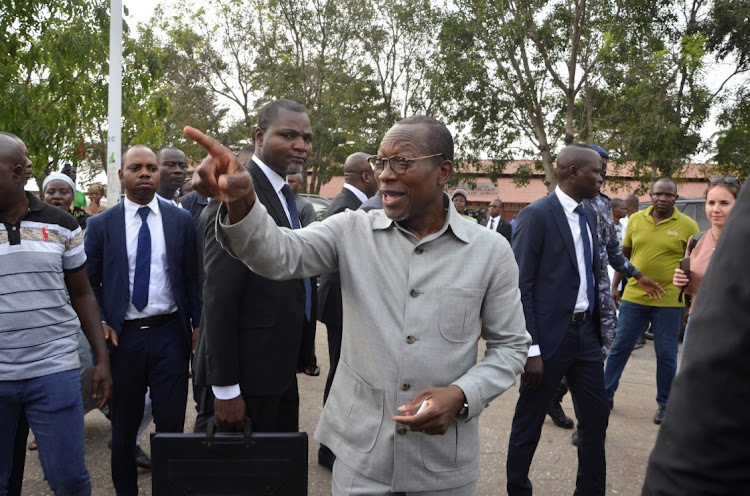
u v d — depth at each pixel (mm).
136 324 3117
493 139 21922
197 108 27344
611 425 4699
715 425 789
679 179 19797
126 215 3227
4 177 2408
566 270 3072
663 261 5082
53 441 2463
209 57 26312
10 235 2463
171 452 2012
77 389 2570
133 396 3129
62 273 2611
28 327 2453
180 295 3240
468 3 21203
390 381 1711
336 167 27266
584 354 3105
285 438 2031
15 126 8078
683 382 846
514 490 3098
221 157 1458
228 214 1563
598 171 3164
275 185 2695
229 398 2318
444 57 21688
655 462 872
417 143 1743
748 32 18500
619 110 19250
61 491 2492
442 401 1588
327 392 4125
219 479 2023
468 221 1896
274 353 2445
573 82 20984
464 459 1757
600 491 3061
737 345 776
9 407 2459
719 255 856
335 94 25984
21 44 8781
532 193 38375
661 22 19656
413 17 24984
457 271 1771
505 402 5172
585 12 20438
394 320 1741
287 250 1689
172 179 4996
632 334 4809
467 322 1764
